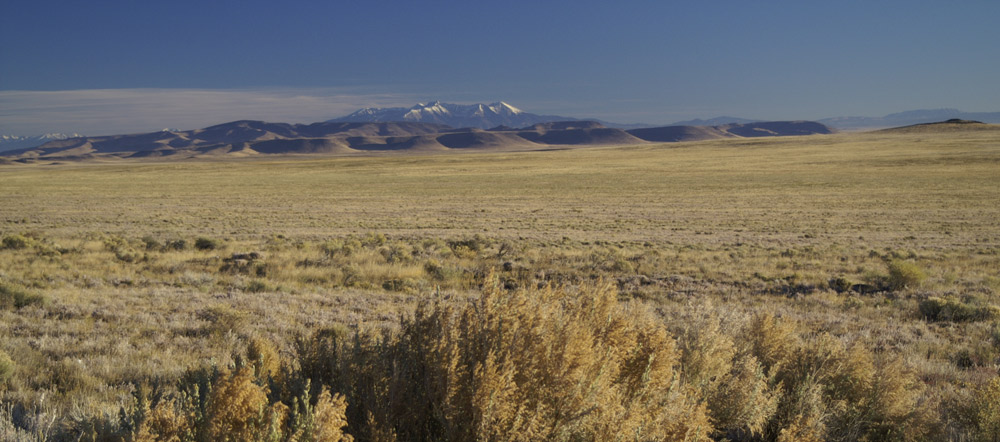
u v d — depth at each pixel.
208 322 9.83
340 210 57.25
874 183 82.38
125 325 9.61
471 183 98.31
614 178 102.88
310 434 2.85
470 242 26.22
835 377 5.14
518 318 3.72
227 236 33.62
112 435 3.56
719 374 4.75
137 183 105.44
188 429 2.97
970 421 4.93
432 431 3.55
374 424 3.24
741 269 18.97
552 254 22.97
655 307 11.98
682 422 3.51
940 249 27.73
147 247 25.41
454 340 3.58
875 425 4.83
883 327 10.52
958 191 70.06
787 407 4.76
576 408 3.11
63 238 30.25
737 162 132.25
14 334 8.79
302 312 11.23
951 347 8.97
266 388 3.69
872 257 23.94
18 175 140.75
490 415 3.00
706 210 55.56
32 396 5.61
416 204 64.50
